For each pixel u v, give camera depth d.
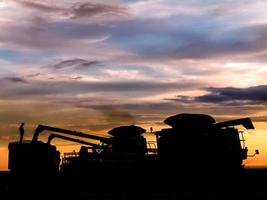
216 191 38.56
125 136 51.19
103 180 44.22
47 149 46.06
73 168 45.88
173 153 44.72
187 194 38.28
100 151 50.75
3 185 43.44
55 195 40.25
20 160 45.25
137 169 44.62
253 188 38.22
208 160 43.81
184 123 45.28
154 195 38.41
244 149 44.94
